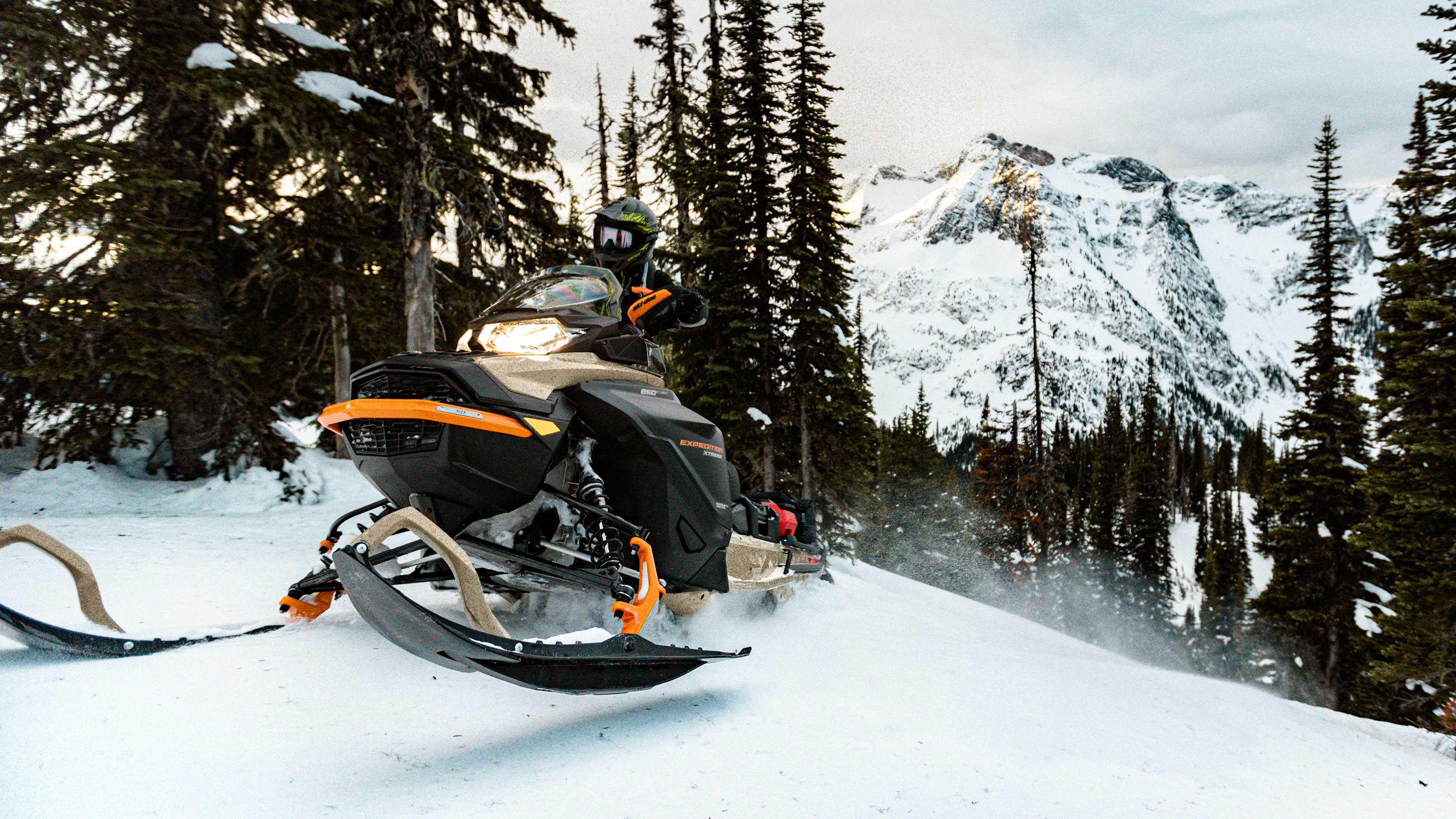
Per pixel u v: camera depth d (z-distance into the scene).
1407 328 19.45
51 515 9.84
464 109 14.91
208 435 12.14
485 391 3.39
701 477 4.08
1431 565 18.14
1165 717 4.34
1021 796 2.84
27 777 2.28
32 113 11.29
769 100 20.88
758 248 20.45
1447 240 18.86
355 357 18.08
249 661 3.33
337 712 2.95
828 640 4.96
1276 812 3.14
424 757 2.69
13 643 3.34
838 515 22.02
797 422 20.88
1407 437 18.84
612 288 4.27
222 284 12.91
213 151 12.05
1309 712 6.52
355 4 12.85
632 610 3.27
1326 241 29.30
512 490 3.43
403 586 4.23
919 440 51.00
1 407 11.48
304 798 2.34
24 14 9.95
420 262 13.80
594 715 3.23
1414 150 22.78
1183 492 138.25
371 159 12.70
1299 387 29.08
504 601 4.59
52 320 10.67
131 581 4.76
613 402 3.80
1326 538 27.44
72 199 10.26
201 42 11.27
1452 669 17.53
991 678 4.43
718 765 2.84
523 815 2.36
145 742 2.56
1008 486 48.50
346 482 13.23
